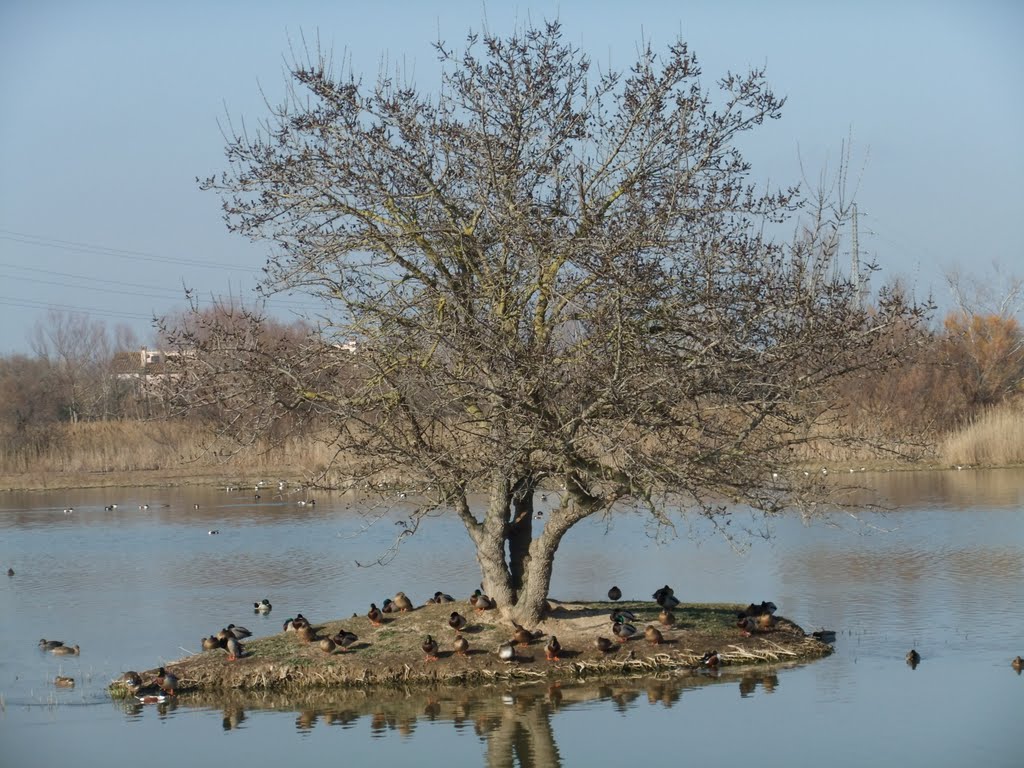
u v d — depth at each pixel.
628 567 60.31
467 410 37.12
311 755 31.62
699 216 34.59
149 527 82.69
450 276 36.22
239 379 36.91
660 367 33.75
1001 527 72.75
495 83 36.41
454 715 34.97
